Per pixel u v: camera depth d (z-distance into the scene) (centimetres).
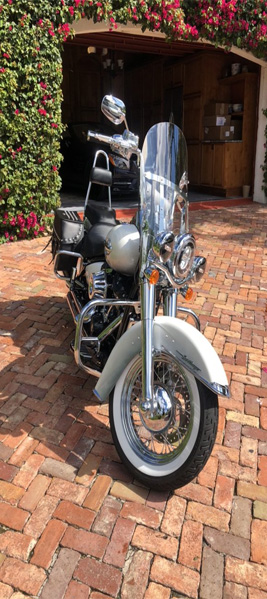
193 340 197
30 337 360
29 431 254
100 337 251
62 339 359
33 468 228
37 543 189
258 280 509
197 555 187
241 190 1043
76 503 209
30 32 538
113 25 628
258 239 673
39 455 237
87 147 925
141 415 222
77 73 1359
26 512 203
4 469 227
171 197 217
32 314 400
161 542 192
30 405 277
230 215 838
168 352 204
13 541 189
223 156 1005
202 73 1025
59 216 349
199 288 478
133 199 922
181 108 1127
